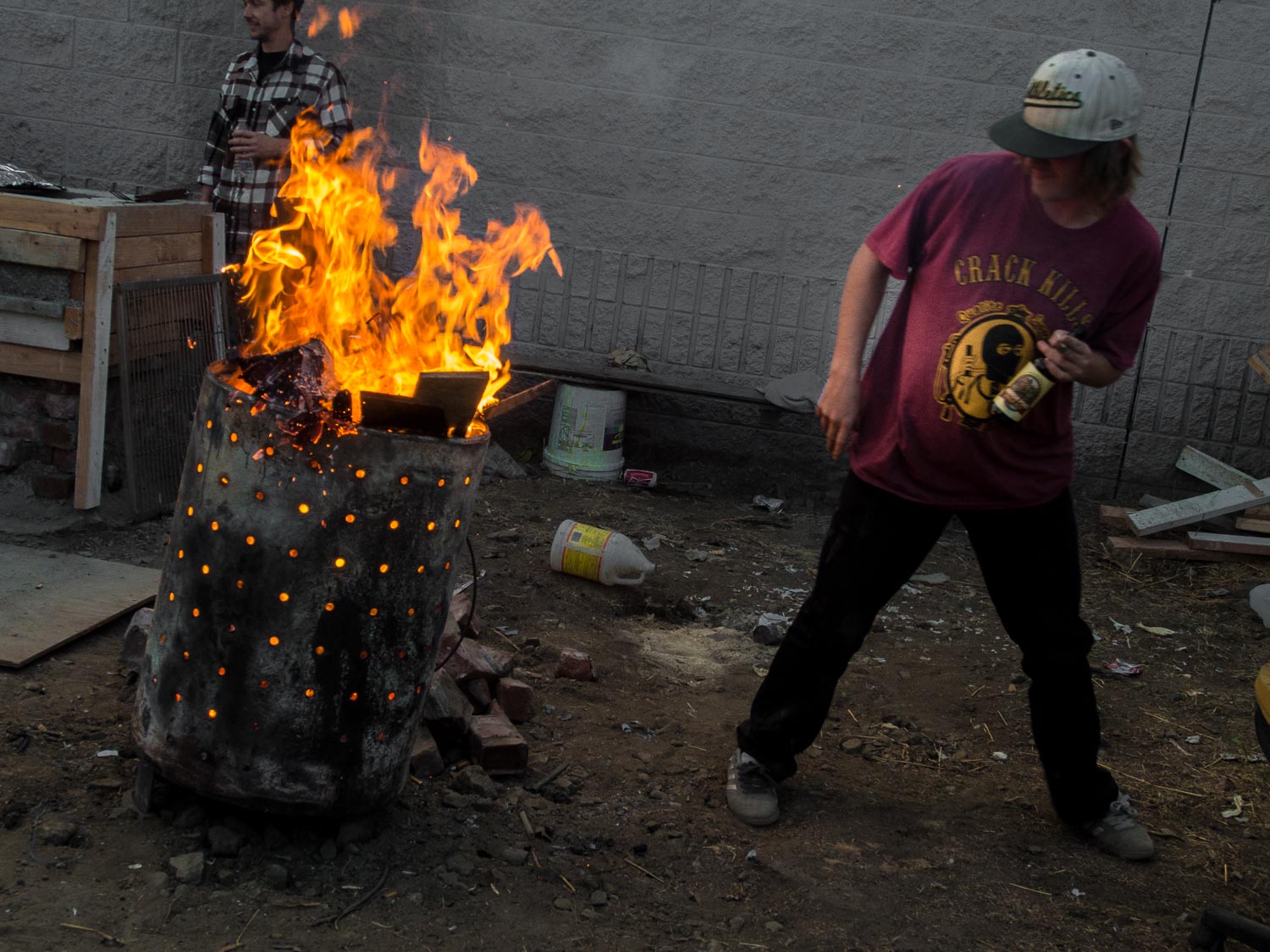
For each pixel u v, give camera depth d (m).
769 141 7.05
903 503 3.20
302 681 2.78
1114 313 3.03
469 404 2.78
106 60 7.33
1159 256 3.00
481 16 7.09
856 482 3.26
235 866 2.87
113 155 7.43
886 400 3.19
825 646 3.31
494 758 3.46
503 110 7.18
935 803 3.71
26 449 5.06
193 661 2.82
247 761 2.83
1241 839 3.69
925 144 6.97
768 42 6.95
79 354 4.86
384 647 2.83
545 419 7.35
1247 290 6.95
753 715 3.46
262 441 2.66
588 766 3.65
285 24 6.55
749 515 6.68
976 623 5.38
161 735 2.89
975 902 3.18
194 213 5.43
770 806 3.44
